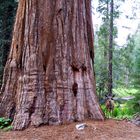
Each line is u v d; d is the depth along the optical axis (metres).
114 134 6.58
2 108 7.62
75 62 7.55
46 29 7.37
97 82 20.53
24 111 6.96
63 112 7.12
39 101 7.04
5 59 15.44
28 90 7.11
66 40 7.48
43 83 7.18
